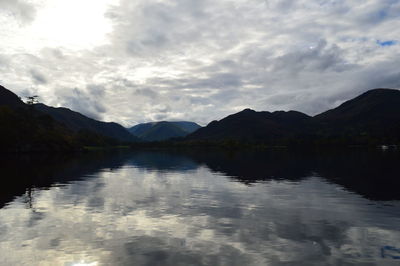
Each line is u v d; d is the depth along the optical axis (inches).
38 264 546.0
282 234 719.7
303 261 559.5
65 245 641.0
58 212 948.0
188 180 1806.1
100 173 2231.8
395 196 1232.2
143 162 3612.2
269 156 4751.5
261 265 542.0
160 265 540.7
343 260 565.0
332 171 2285.9
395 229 761.6
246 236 703.1
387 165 2733.8
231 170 2458.2
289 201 1135.0
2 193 1320.1
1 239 680.4
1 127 4977.9
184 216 896.3
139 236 701.9
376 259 569.6
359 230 753.0
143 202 1113.4
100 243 655.1
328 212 950.4
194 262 553.9
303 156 4613.7
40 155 5083.7
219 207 1024.2
